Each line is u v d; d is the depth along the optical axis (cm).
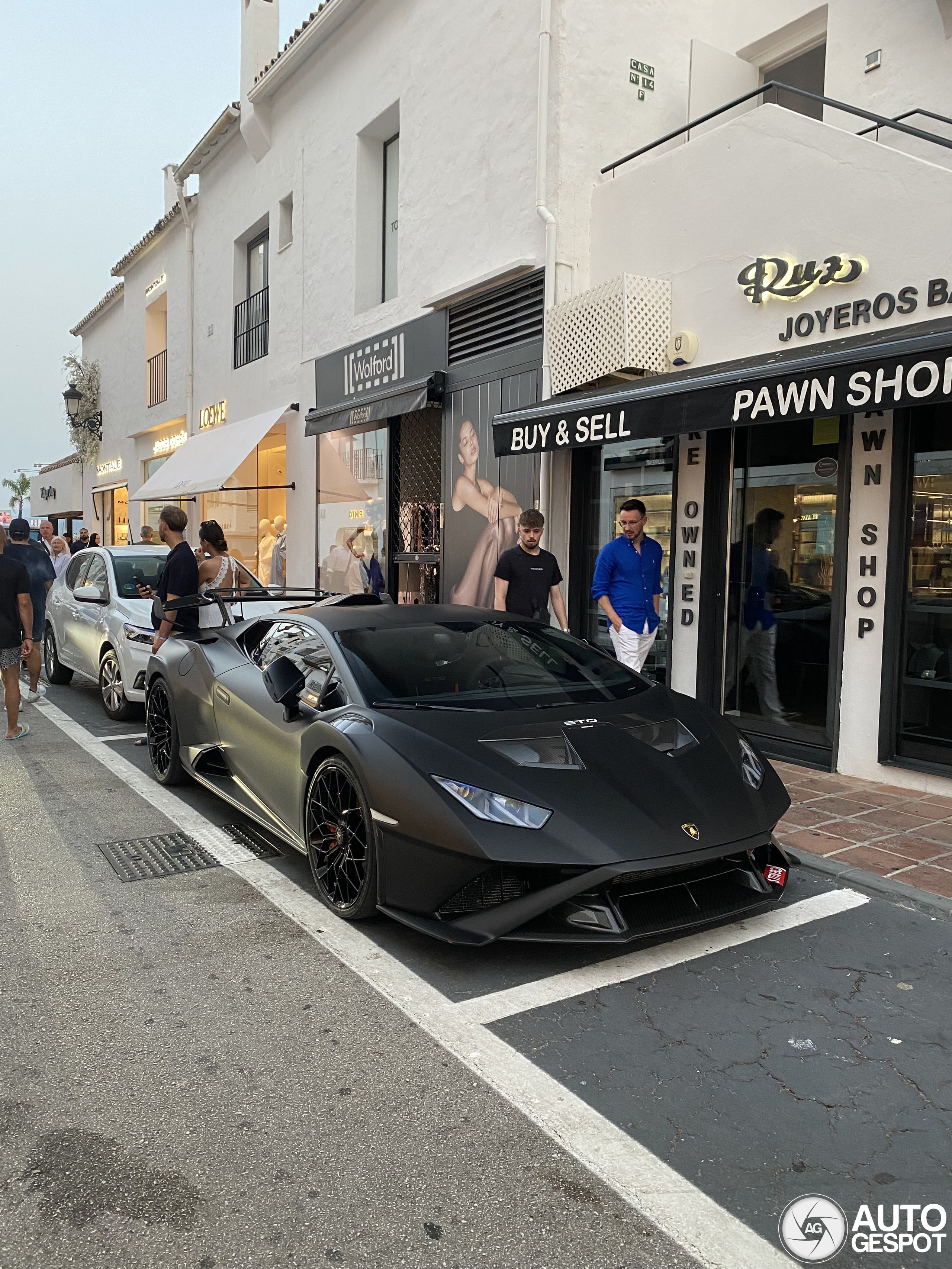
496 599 667
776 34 781
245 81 1383
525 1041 279
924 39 612
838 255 573
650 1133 234
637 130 812
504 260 852
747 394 544
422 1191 212
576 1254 192
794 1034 283
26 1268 187
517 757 344
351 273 1152
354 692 394
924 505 552
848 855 437
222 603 612
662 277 714
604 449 793
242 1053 271
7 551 1088
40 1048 274
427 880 323
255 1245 194
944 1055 272
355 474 1169
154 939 351
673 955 338
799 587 636
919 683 563
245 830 486
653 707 412
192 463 1484
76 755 661
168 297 1836
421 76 977
